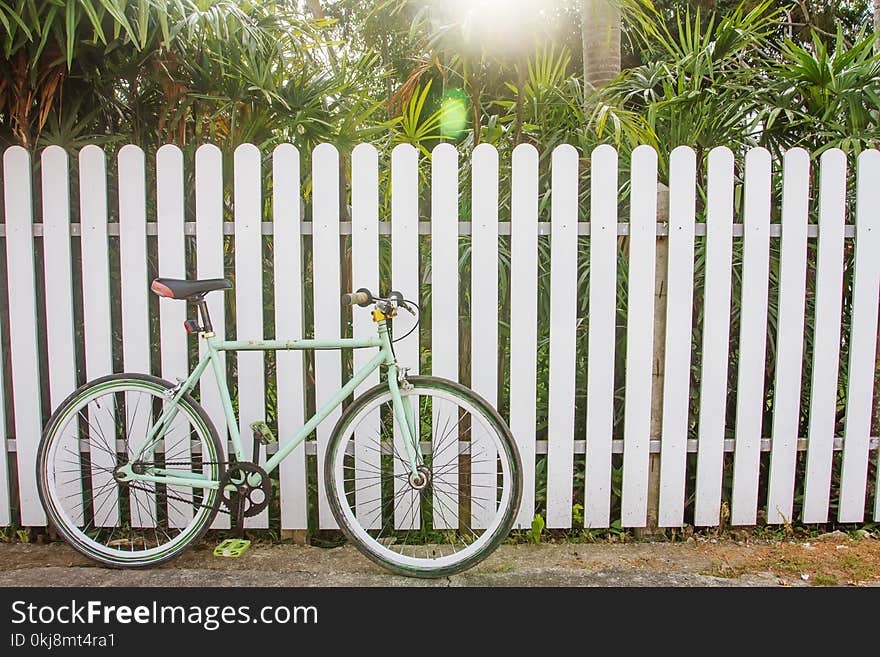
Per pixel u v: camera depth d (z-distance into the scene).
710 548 2.47
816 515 2.59
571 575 2.23
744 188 2.45
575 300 2.44
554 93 2.83
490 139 2.94
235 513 2.26
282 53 2.87
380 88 3.87
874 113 2.80
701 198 2.70
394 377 2.21
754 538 2.56
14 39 2.31
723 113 2.82
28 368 2.44
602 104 2.74
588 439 2.50
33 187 2.46
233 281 2.54
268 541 2.53
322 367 2.44
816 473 2.57
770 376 2.67
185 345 2.44
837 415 2.71
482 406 2.20
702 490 2.54
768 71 3.01
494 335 2.45
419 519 2.52
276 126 2.78
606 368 2.48
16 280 2.42
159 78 2.57
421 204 2.63
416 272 2.42
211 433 2.27
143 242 2.41
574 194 2.41
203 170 2.38
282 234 2.41
